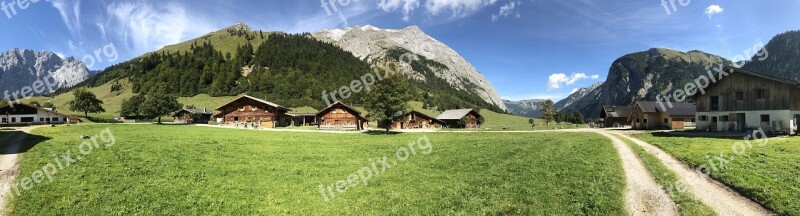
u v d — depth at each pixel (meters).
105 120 123.62
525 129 99.50
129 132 53.34
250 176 25.69
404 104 72.88
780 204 17.42
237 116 112.75
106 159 29.02
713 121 59.28
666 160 31.25
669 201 19.22
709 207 17.94
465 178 25.94
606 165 29.22
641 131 74.31
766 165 25.58
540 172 27.20
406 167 30.78
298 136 59.84
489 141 53.12
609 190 21.34
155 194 20.48
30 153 30.38
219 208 18.77
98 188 21.17
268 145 44.16
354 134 67.38
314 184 24.16
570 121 194.38
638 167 28.50
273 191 22.12
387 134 68.44
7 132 48.59
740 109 55.25
